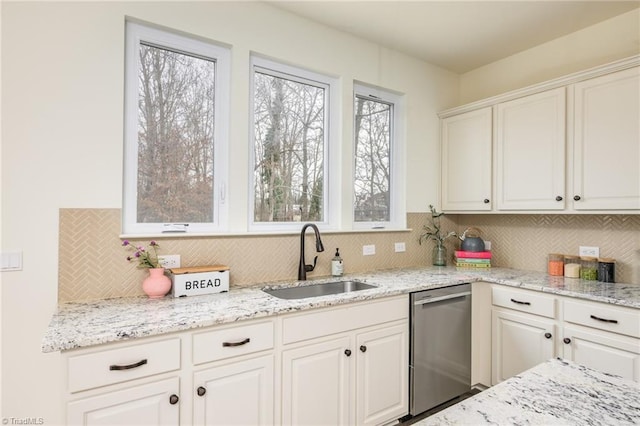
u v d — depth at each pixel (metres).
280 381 1.72
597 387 0.89
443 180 3.30
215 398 1.54
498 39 2.83
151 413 1.40
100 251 1.84
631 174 2.12
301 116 2.63
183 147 2.14
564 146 2.42
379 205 3.08
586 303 2.04
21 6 1.69
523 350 2.33
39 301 1.71
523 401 0.81
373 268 2.89
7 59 1.67
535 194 2.58
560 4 2.34
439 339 2.36
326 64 2.65
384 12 2.46
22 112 1.69
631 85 2.12
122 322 1.44
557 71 2.81
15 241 1.67
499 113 2.83
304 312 1.80
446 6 2.38
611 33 2.51
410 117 3.16
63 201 1.76
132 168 1.98
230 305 1.72
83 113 1.81
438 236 3.22
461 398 2.57
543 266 2.87
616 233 2.47
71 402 1.26
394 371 2.15
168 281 1.90
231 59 2.25
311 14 2.50
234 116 2.25
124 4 1.91
